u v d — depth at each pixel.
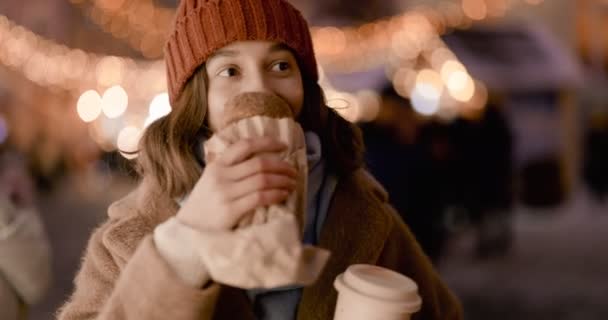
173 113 1.06
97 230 1.14
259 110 0.88
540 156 9.52
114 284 1.03
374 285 0.84
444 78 7.23
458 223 6.24
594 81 10.02
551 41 9.30
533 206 9.57
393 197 5.28
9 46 8.56
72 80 9.73
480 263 6.51
